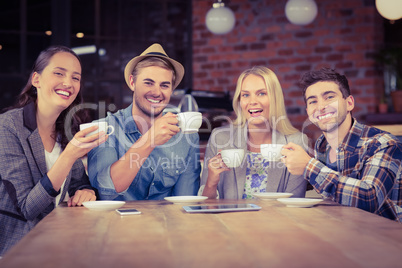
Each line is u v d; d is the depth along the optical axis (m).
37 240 0.93
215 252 0.82
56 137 1.76
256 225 1.08
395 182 1.67
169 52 4.82
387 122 4.21
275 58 4.57
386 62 4.33
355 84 4.43
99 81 4.70
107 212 1.30
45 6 4.67
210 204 1.42
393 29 4.61
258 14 4.60
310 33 4.49
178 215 1.23
